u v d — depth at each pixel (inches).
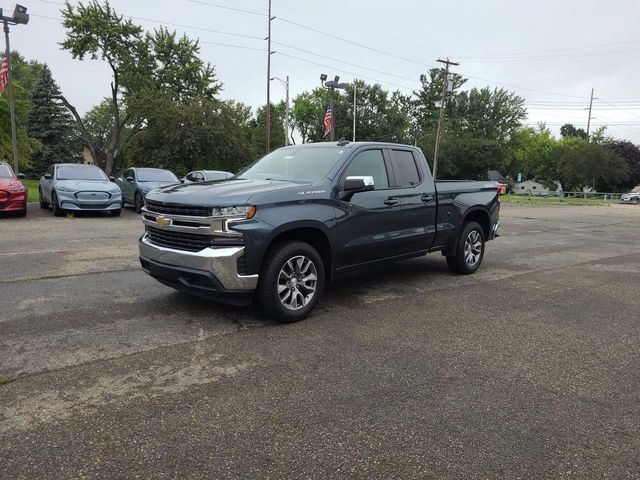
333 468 107.3
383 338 188.4
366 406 134.7
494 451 115.0
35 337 179.6
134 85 1702.8
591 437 122.0
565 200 1815.9
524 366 165.0
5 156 1330.0
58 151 2162.9
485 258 382.0
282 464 108.2
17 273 279.6
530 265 352.8
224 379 149.1
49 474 102.9
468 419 129.3
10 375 148.3
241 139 1444.4
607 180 2815.0
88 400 134.4
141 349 170.9
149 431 120.0
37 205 707.4
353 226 225.6
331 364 162.4
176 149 1331.2
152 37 1742.1
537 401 140.3
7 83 910.4
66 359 160.9
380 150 251.0
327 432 121.4
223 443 115.7
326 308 227.5
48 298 230.1
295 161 240.4
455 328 202.4
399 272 314.8
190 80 1775.3
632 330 205.2
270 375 152.8
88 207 561.6
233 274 184.4
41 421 123.2
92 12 1643.7
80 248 364.8
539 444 118.3
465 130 3233.3
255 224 187.0
